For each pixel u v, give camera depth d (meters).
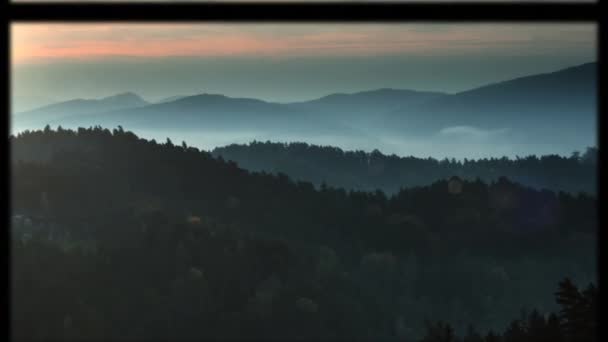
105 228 106.50
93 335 72.12
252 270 102.25
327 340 95.81
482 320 124.88
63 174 125.12
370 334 104.38
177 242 102.19
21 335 66.38
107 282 84.50
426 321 56.97
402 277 127.56
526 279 137.75
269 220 139.25
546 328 36.94
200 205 138.62
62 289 76.56
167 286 90.38
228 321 90.75
